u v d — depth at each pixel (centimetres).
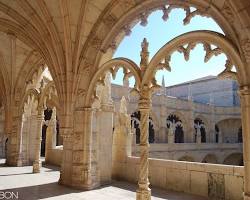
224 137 4047
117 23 743
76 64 786
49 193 683
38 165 1057
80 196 656
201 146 3247
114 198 643
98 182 801
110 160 869
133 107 2683
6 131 1278
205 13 543
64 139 819
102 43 771
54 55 801
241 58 460
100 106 843
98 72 761
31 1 759
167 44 584
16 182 834
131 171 896
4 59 1195
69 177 789
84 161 764
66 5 738
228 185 659
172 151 2817
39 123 1080
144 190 586
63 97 793
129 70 682
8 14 830
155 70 615
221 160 3488
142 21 703
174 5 621
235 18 461
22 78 1253
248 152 439
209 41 519
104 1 725
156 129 3088
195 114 3625
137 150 2064
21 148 1287
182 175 761
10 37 1084
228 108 3909
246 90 449
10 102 1270
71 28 770
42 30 802
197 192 720
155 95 3119
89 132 778
